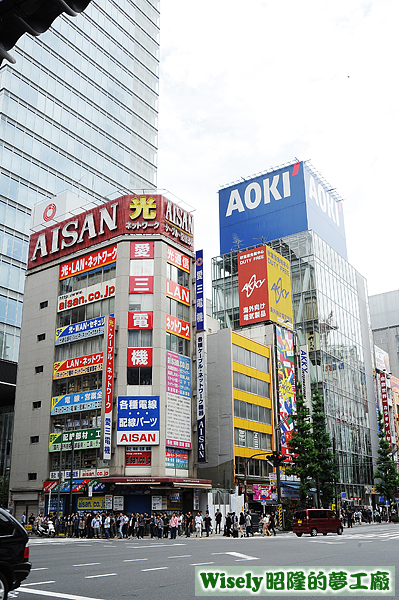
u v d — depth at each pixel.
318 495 52.19
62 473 45.09
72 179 73.44
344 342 84.38
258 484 52.62
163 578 13.20
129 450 42.00
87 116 77.75
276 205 86.00
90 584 12.23
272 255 67.25
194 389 46.38
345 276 91.19
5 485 63.06
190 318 48.28
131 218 47.53
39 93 70.00
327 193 92.50
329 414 73.62
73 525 39.47
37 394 49.41
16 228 64.50
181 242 49.34
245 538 34.69
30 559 18.52
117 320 44.84
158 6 98.25
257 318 64.44
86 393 45.78
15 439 49.75
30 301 53.38
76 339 47.97
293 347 65.81
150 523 37.34
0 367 59.84
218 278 84.56
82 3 5.01
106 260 47.91
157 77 95.50
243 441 51.94
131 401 42.59
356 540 29.88
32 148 67.94
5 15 4.91
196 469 44.75
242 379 54.22
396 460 92.69
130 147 85.81
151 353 43.97
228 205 91.12
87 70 78.88
